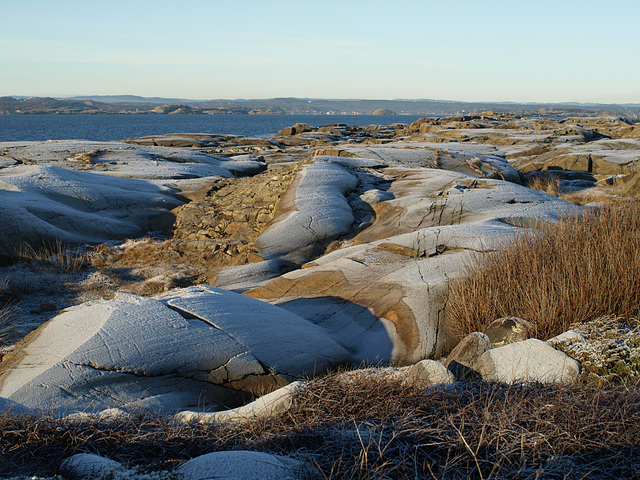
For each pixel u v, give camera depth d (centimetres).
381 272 813
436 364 435
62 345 512
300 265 1127
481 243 780
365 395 367
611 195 1791
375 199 1420
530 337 525
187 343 521
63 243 1213
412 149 2280
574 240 653
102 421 341
